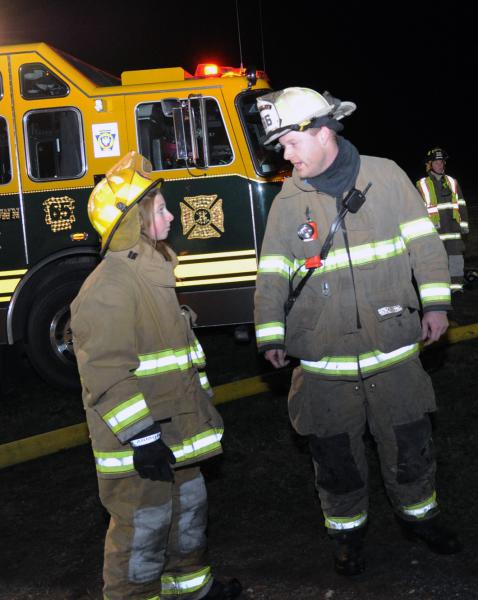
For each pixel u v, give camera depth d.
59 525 4.93
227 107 6.93
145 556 3.27
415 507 3.89
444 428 5.65
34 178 7.05
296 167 3.61
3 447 6.02
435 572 3.85
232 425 6.18
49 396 7.43
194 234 7.02
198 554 3.54
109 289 3.10
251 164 6.96
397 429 3.77
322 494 3.91
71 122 7.04
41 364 7.29
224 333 8.82
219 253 7.02
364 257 3.62
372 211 3.63
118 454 3.21
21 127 7.02
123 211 3.15
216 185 6.98
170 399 3.24
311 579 3.96
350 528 3.90
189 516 3.48
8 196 7.07
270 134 3.55
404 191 3.71
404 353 3.75
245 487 5.12
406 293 3.67
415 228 3.70
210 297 7.04
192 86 6.96
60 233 7.09
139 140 7.03
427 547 4.07
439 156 9.16
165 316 3.25
